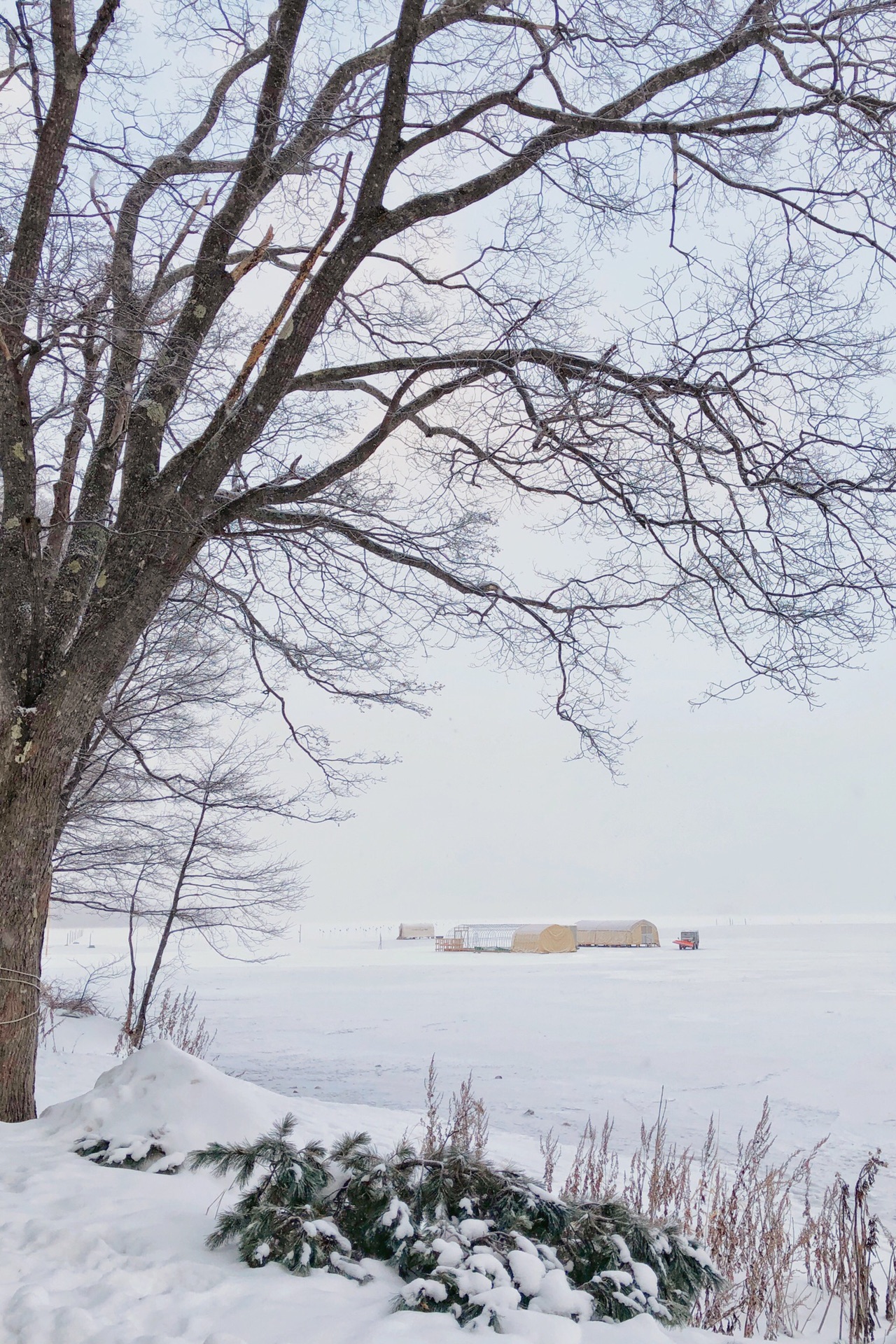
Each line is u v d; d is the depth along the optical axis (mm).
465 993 36594
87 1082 10477
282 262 9094
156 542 6887
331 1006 31375
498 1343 3104
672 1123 13312
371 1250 4098
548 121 7297
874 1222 5188
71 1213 4352
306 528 8523
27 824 6441
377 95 7547
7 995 6270
